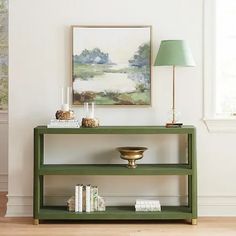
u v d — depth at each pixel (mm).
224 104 5473
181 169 4984
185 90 5305
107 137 5336
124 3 5270
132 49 5262
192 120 5320
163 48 4988
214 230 4863
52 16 5281
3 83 6633
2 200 6047
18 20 5273
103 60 5266
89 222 5129
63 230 4863
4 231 4832
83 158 5344
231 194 5344
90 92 5281
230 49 5438
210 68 5285
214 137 5324
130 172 4977
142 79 5273
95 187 5098
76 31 5246
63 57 5297
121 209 5156
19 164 5332
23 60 5293
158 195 5348
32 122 5320
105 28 5246
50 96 5312
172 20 5273
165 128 4961
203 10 5266
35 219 5008
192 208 5016
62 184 5348
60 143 5332
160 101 5305
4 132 6633
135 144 5336
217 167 5336
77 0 5270
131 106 5305
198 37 5281
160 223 5094
